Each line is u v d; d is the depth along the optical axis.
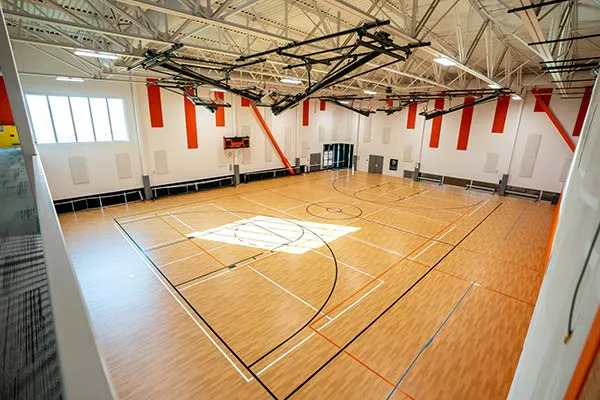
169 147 14.86
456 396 4.60
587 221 0.97
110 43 8.91
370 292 7.23
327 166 23.61
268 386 4.73
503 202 14.94
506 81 11.07
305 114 20.89
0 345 0.75
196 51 11.31
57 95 11.45
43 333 0.80
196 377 4.88
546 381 0.93
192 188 16.14
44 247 0.81
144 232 10.52
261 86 15.27
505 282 7.75
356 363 5.19
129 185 13.93
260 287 7.35
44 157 11.59
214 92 15.96
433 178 18.95
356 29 5.04
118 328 5.93
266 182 18.78
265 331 5.89
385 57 11.38
